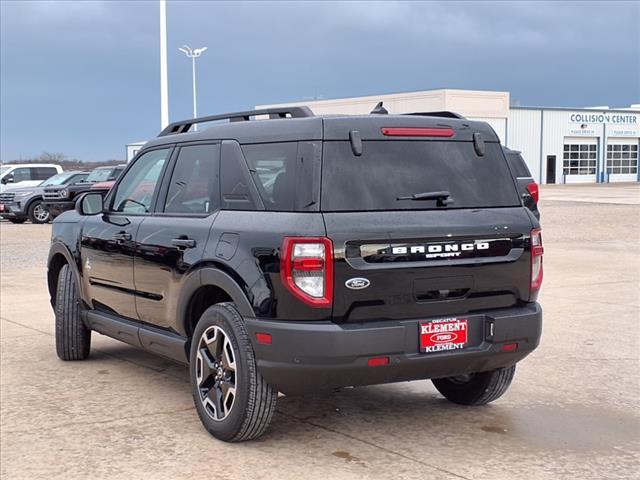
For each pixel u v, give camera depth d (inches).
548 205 1328.7
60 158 3004.4
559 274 510.0
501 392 223.1
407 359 182.1
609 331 334.6
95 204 266.7
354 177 185.3
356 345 175.9
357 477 176.7
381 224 181.6
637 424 215.3
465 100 2177.7
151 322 232.4
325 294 175.8
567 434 206.7
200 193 216.5
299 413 224.4
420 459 187.9
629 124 2581.2
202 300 213.6
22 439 202.8
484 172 203.6
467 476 177.5
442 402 235.8
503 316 193.8
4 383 257.8
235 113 226.5
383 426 212.5
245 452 192.7
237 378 189.6
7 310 400.2
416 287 184.4
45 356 296.5
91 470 181.8
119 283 246.7
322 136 185.8
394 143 193.0
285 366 179.3
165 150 240.5
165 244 219.0
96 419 219.3
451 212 192.2
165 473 179.6
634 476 178.4
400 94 2239.2
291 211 183.3
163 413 224.7
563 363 281.4
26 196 1045.8
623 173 2608.3
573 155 2487.7
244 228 191.8
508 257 197.3
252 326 183.9
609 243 708.0
